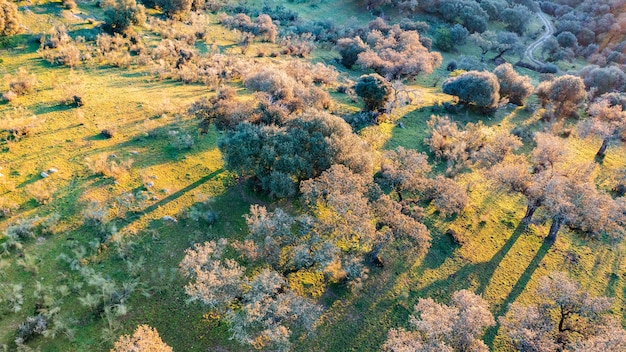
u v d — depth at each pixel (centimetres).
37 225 3472
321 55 9669
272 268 3316
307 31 10725
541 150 4800
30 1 7350
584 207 3938
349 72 9056
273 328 2795
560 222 4378
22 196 3703
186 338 3061
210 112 4756
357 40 9331
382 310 3581
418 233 3459
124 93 5741
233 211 4119
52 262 3238
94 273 3198
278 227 3262
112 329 2934
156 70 6581
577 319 3294
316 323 3344
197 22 9231
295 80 6219
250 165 4053
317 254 3061
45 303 2939
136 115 5244
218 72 6875
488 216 4850
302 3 13000
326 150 4119
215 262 2950
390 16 13100
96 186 3991
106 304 3036
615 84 9200
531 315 2947
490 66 11338
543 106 7919
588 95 8612
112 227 3544
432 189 4297
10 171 3934
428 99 7681
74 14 7556
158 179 4275
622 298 4075
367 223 3225
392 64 8231
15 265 3150
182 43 7781
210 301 2716
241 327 2780
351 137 4503
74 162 4228
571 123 7550
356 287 3569
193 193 4212
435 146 5784
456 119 6956
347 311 3509
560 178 4203
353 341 3316
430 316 2689
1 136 4303
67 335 2823
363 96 6278
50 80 5647
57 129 4656
